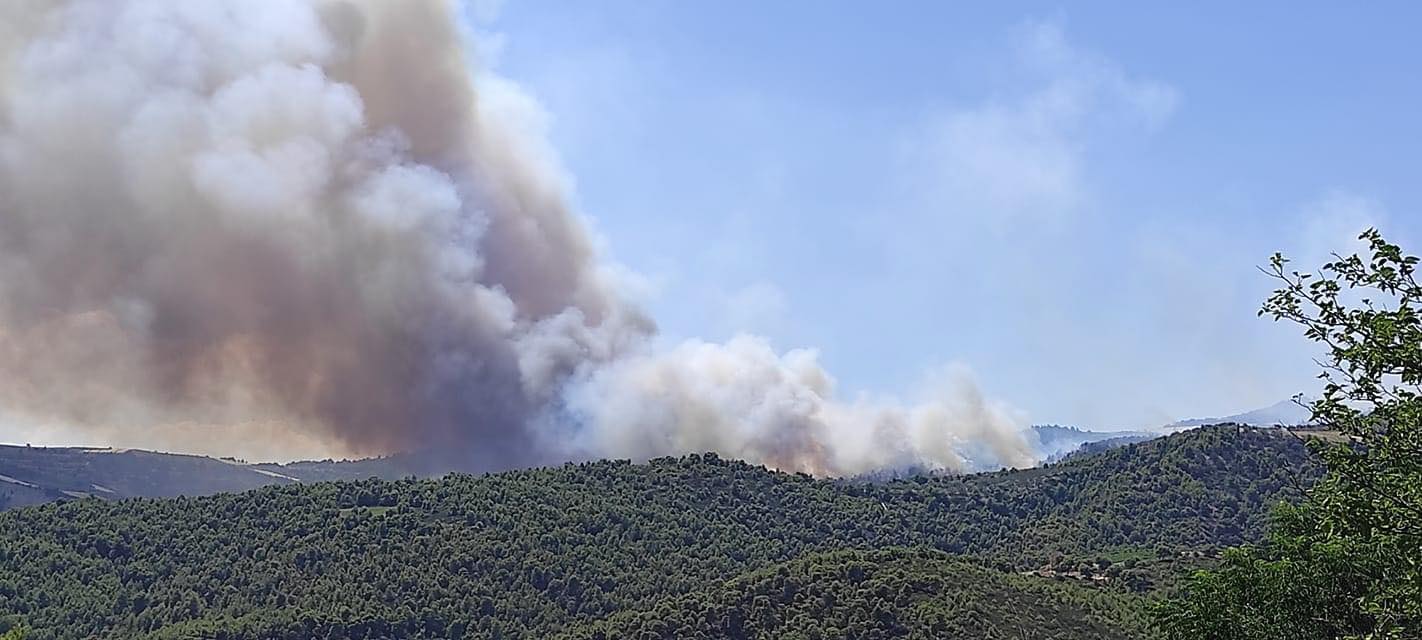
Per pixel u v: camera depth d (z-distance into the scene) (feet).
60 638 382.22
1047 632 340.59
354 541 450.30
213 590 417.08
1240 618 98.89
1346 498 70.33
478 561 447.42
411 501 497.87
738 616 359.05
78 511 472.85
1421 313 64.44
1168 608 108.06
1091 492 638.94
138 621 394.93
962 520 645.92
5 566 413.80
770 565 463.83
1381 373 66.13
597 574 459.73
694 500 582.76
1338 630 90.07
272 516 476.54
